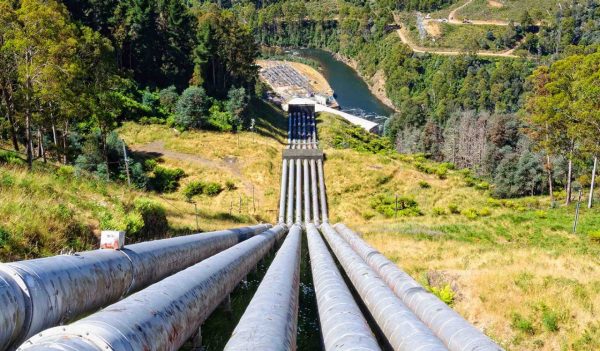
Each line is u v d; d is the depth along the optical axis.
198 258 17.64
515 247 32.25
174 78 93.00
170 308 8.09
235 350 6.98
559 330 16.88
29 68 35.50
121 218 18.59
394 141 113.62
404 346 9.44
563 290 19.17
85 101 42.31
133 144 68.12
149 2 89.94
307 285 20.16
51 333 5.26
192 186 57.81
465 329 9.79
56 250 13.72
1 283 6.11
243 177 62.66
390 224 43.81
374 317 12.45
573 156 51.22
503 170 65.38
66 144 54.03
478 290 20.22
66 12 43.81
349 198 58.56
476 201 57.91
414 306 12.40
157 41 93.62
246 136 78.12
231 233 24.58
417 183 61.81
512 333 17.34
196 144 69.69
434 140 103.88
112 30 85.50
